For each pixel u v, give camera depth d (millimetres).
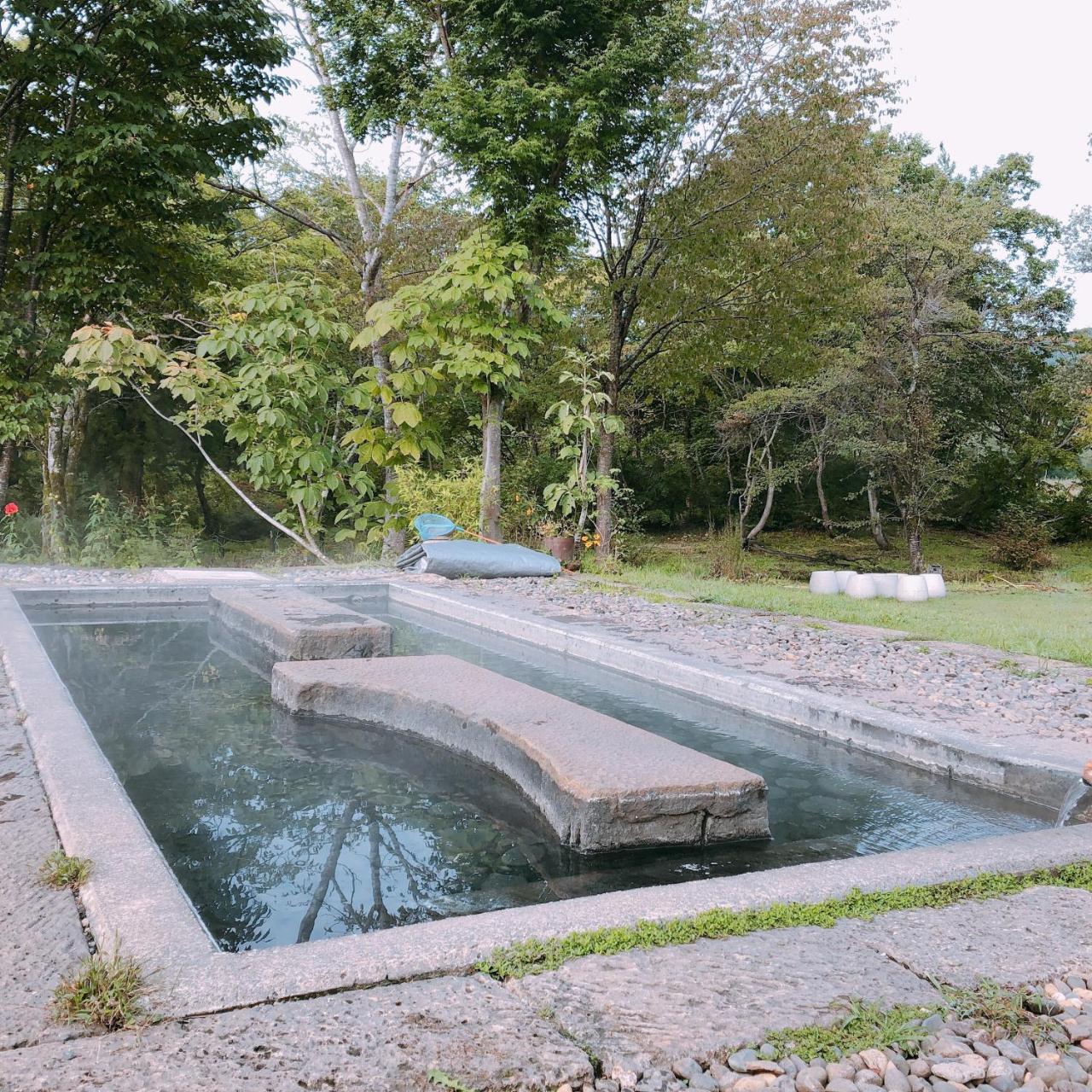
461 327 9914
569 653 5805
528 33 11492
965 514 22375
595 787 2549
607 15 11719
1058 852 2219
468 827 2799
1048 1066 1319
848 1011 1449
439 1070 1245
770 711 4266
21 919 1708
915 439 16594
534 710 3479
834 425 17812
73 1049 1281
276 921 2139
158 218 12055
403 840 2688
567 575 9750
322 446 9688
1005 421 21484
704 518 23734
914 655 5469
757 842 2697
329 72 13039
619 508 16172
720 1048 1336
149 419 18203
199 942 1609
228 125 12891
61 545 11586
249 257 17328
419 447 9320
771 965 1603
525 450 17453
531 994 1479
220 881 2381
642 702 4578
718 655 5188
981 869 2113
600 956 1626
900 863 2113
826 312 14047
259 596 6660
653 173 12781
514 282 10117
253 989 1457
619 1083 1253
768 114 12688
